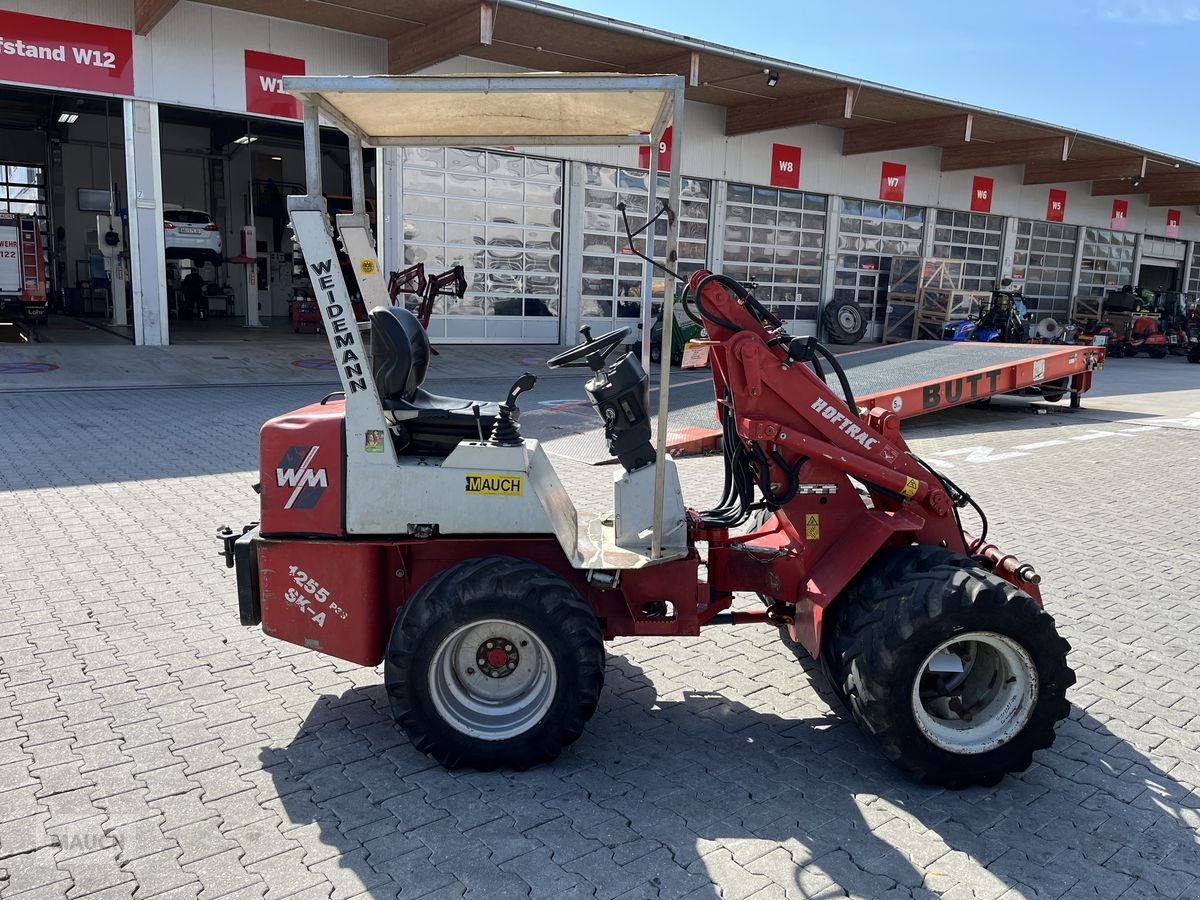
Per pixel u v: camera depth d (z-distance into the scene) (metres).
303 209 3.21
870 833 3.06
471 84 3.18
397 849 2.89
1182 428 11.90
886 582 3.41
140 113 14.47
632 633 3.71
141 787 3.22
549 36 15.53
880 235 24.88
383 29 15.57
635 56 16.61
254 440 8.97
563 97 3.36
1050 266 29.38
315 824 3.02
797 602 3.76
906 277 24.25
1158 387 17.25
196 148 25.80
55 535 5.95
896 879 2.81
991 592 3.21
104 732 3.59
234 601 4.95
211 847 2.88
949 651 3.35
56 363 13.52
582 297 19.94
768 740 3.69
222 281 26.23
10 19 13.13
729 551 3.84
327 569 3.43
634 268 20.56
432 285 14.27
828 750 3.62
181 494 6.97
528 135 4.04
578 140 4.07
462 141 4.11
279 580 3.45
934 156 25.11
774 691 4.14
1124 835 3.10
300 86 3.12
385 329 3.49
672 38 15.77
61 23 13.51
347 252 4.07
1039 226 28.55
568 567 3.61
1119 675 4.40
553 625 3.25
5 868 2.76
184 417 10.08
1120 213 30.55
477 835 2.98
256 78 15.19
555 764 3.45
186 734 3.60
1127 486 8.50
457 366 15.91
